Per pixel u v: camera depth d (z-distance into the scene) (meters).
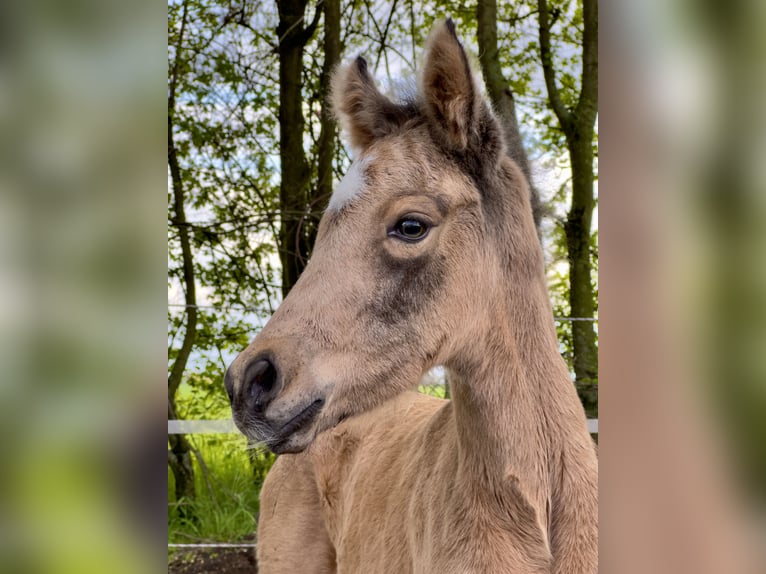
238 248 5.98
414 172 1.89
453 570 1.82
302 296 1.82
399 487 2.35
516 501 1.83
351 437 2.94
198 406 5.81
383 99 2.08
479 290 1.93
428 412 2.68
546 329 2.02
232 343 5.86
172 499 5.77
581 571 1.81
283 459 3.27
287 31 5.57
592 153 5.48
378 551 2.34
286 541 3.14
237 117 5.98
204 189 5.99
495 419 1.87
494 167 1.98
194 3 5.62
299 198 5.74
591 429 4.16
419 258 1.85
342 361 1.79
